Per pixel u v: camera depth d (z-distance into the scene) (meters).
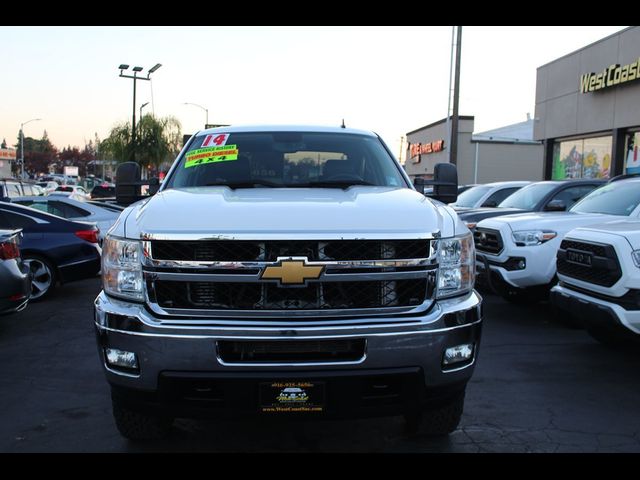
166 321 2.93
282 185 4.18
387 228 3.01
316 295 2.96
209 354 2.87
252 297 2.96
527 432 3.97
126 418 3.55
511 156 39.06
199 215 3.10
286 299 2.96
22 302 6.20
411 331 2.95
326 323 2.93
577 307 5.31
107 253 3.19
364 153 4.60
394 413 3.03
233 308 2.95
